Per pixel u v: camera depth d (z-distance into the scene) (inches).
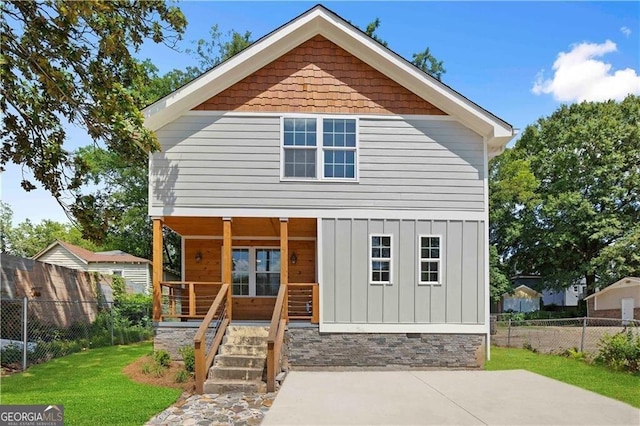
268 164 429.1
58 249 1179.9
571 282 1354.6
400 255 428.5
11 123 463.8
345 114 435.2
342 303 422.6
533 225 1389.0
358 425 232.2
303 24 422.3
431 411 258.4
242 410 266.7
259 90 434.6
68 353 470.3
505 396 295.0
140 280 1171.3
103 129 448.8
